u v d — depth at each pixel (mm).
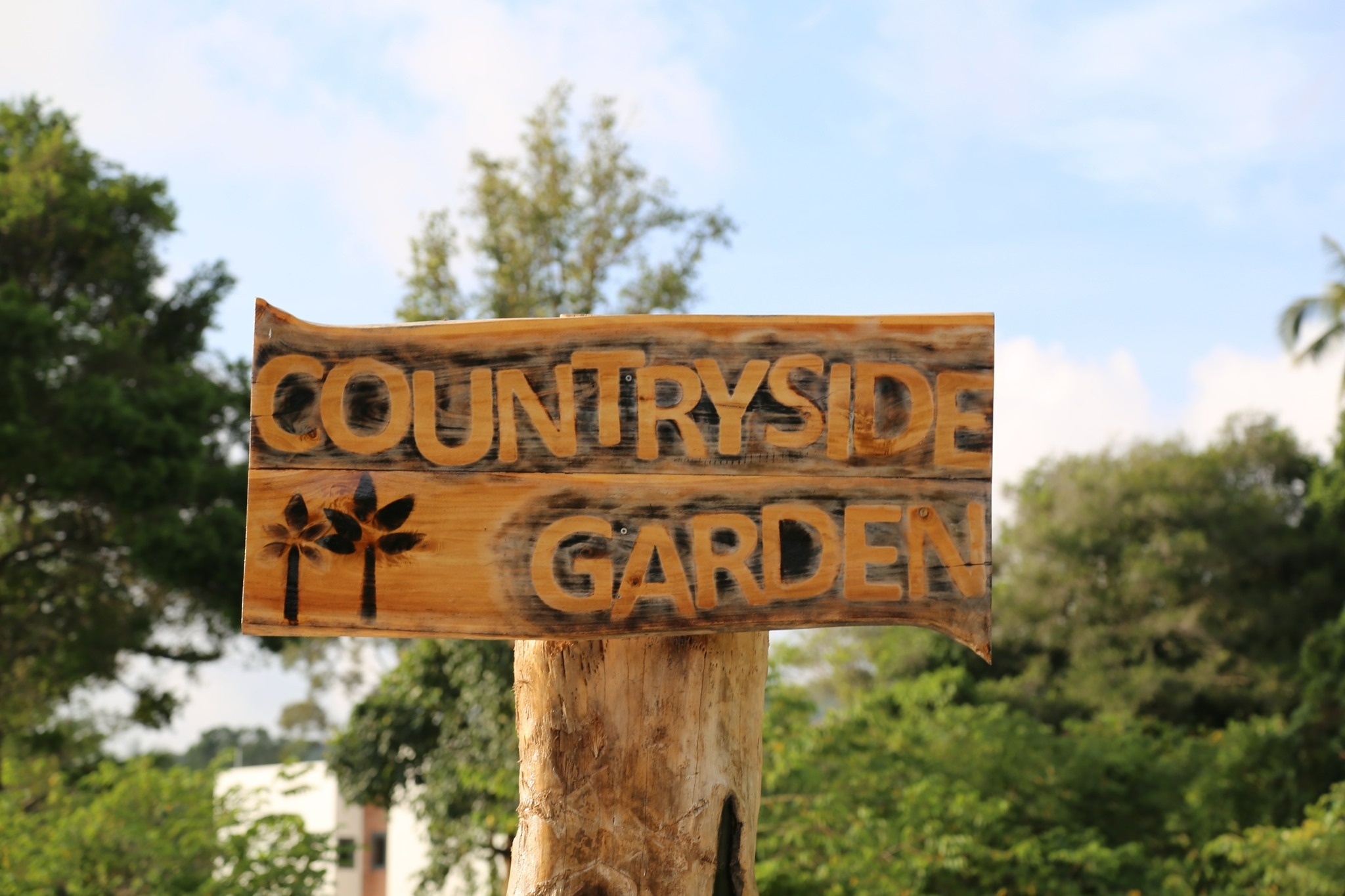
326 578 1937
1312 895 7648
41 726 18750
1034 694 22219
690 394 1951
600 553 1926
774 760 7598
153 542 15219
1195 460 26438
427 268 15461
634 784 1934
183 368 18344
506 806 9383
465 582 1930
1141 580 23406
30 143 20000
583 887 1916
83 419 15172
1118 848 8078
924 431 1947
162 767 18422
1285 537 24500
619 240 15945
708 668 1977
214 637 17891
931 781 7852
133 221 19547
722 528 1928
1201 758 12078
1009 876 7977
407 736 11078
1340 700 12898
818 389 1953
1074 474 26938
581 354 1960
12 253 18297
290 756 8172
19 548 17109
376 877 18859
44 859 7066
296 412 1970
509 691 9969
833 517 1930
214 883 6938
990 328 1962
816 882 6730
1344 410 24984
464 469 1952
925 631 22188
